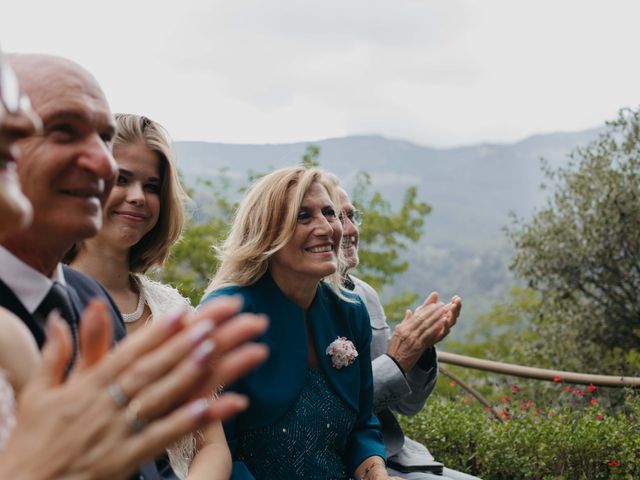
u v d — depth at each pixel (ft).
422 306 11.79
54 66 5.13
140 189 9.40
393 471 11.59
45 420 2.86
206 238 51.29
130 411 2.86
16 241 4.98
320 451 9.87
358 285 12.83
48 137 4.99
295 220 9.91
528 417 14.40
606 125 27.78
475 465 14.11
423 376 11.84
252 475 9.41
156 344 2.95
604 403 18.69
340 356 10.06
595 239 27.25
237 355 2.93
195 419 2.86
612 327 27.40
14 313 4.85
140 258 9.80
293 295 10.23
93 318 3.00
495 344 41.96
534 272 28.40
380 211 61.00
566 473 13.53
